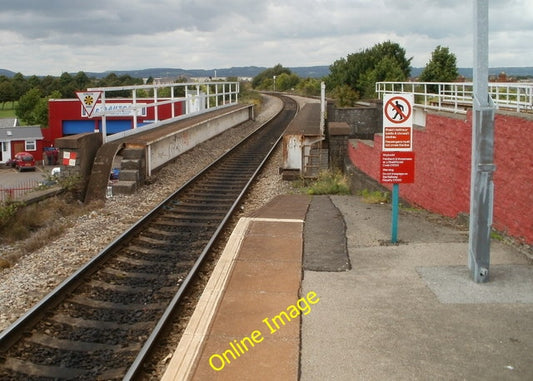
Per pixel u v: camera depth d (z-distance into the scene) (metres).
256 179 17.69
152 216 12.09
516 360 5.09
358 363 5.11
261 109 52.91
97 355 6.17
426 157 11.97
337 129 19.38
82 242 10.61
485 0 6.64
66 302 7.54
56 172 17.50
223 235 10.87
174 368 5.09
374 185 14.72
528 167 7.92
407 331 5.72
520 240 8.22
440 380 4.79
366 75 39.53
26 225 12.22
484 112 6.73
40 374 5.75
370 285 7.04
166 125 22.44
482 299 6.48
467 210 9.93
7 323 6.95
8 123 77.62
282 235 9.49
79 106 57.16
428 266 7.68
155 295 7.90
